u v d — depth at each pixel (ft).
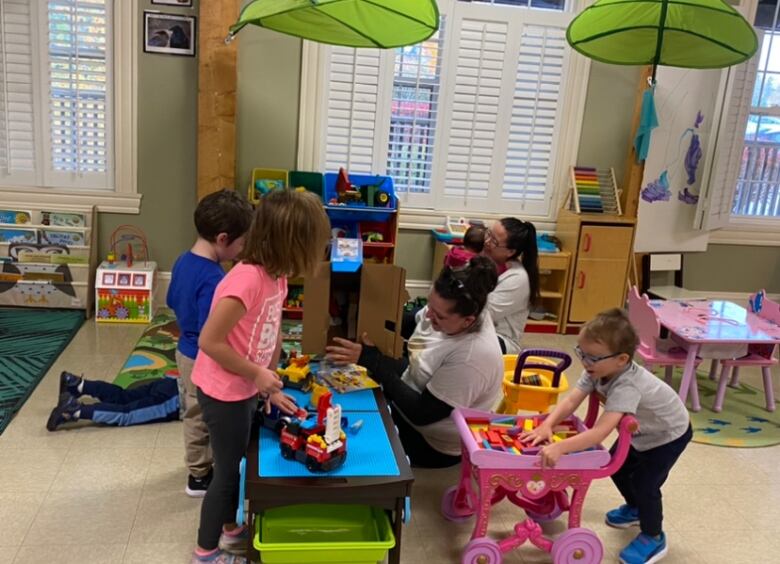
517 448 5.76
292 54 12.56
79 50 11.96
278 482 4.93
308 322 6.96
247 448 5.43
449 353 6.39
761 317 10.46
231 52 11.70
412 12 7.87
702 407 10.17
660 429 6.06
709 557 6.52
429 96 13.24
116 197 12.55
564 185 13.94
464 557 5.82
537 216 14.03
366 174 13.35
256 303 5.07
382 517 5.54
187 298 6.16
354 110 13.03
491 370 6.44
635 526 6.88
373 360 6.87
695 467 8.28
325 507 5.65
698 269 15.24
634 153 13.43
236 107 12.51
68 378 8.37
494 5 12.94
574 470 5.66
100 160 12.49
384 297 6.94
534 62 13.33
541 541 6.00
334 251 10.53
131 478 7.12
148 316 12.00
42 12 11.67
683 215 14.38
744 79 13.44
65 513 6.44
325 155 13.16
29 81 11.96
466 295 6.00
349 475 5.10
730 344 9.56
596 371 5.76
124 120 12.25
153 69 12.15
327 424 5.14
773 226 15.05
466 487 6.55
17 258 12.16
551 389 7.18
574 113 13.60
